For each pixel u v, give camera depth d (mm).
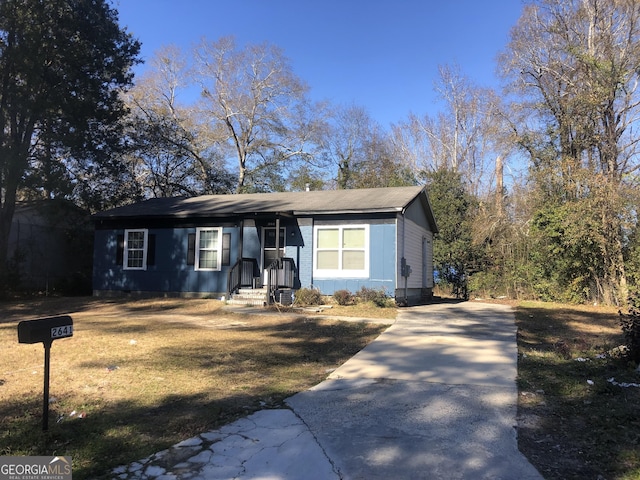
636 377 6332
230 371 6836
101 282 18859
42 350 8078
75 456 3914
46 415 4402
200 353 7992
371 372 6859
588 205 17422
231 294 15797
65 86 18906
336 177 42031
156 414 4945
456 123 37500
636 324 7109
